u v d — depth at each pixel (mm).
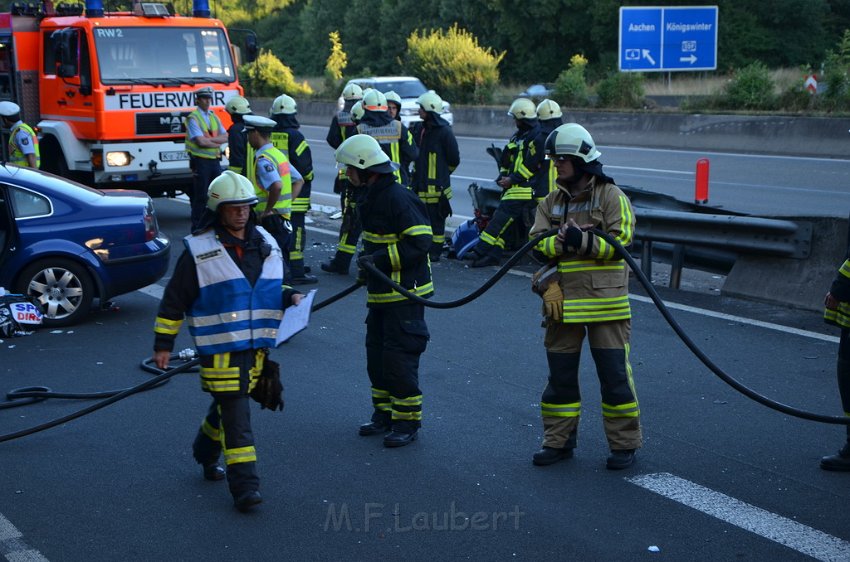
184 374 7141
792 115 23250
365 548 4414
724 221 8883
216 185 4672
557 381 5297
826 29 51969
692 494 4922
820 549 4328
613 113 26672
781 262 8773
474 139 28922
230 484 4816
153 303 9547
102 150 13133
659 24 35000
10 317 8188
